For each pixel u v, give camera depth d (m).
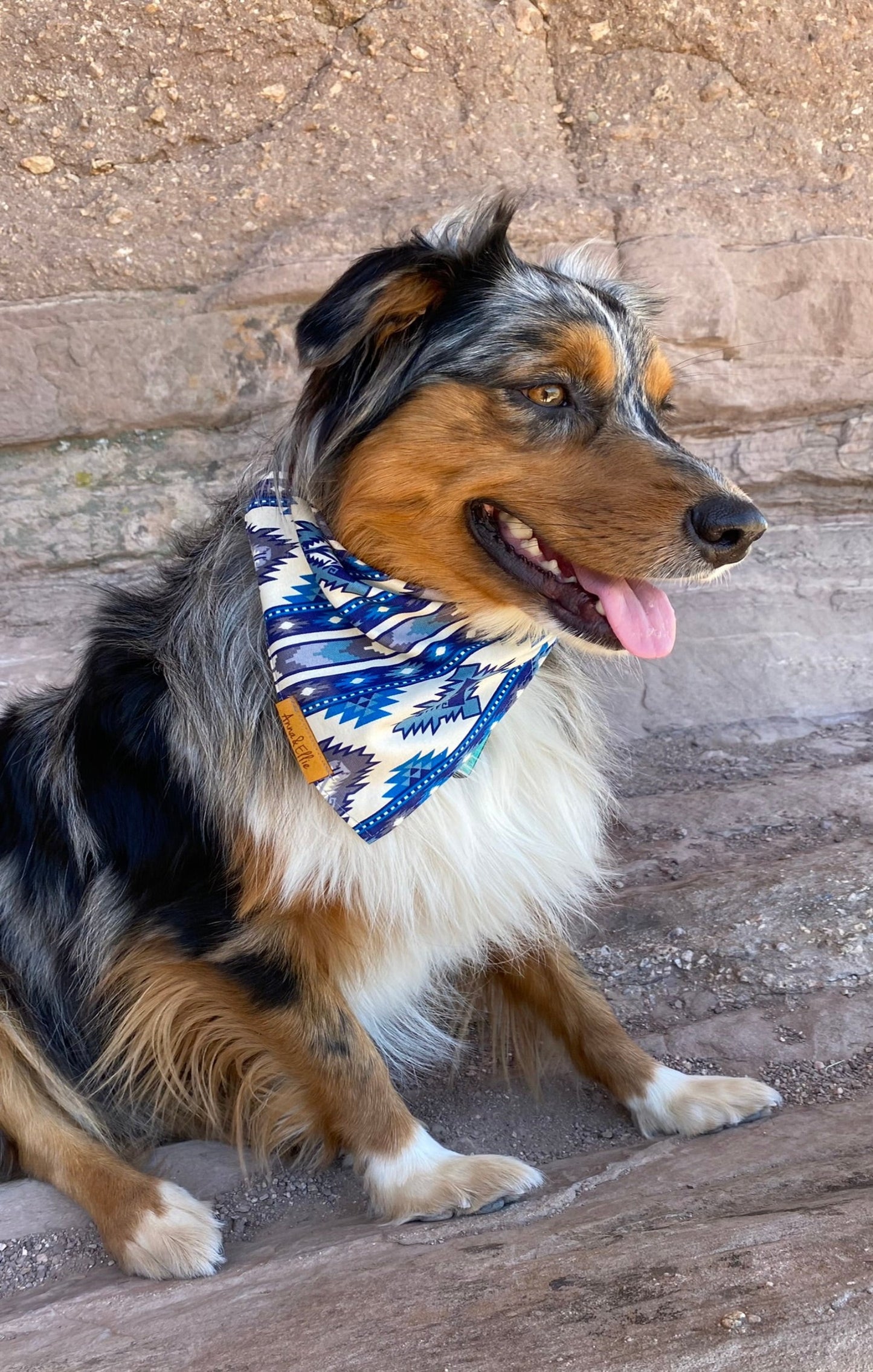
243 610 1.17
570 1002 1.21
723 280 1.68
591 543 1.09
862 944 1.31
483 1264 1.01
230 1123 1.23
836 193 1.74
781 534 1.81
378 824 1.13
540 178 1.70
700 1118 1.16
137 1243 1.11
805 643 1.77
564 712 1.23
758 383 1.73
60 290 1.62
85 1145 1.18
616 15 1.69
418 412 1.10
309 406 1.14
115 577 1.67
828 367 1.74
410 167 1.67
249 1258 1.10
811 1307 0.92
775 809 1.53
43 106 1.60
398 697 1.14
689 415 1.73
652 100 1.72
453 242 1.13
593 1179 1.11
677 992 1.30
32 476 1.65
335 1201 1.16
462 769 1.16
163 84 1.62
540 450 1.10
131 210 1.62
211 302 1.63
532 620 1.12
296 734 1.13
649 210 1.68
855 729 1.70
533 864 1.19
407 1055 1.26
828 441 1.79
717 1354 0.90
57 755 1.25
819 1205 1.00
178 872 1.17
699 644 1.75
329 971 1.16
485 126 1.69
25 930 1.26
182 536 1.29
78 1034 1.25
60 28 1.59
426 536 1.12
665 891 1.39
